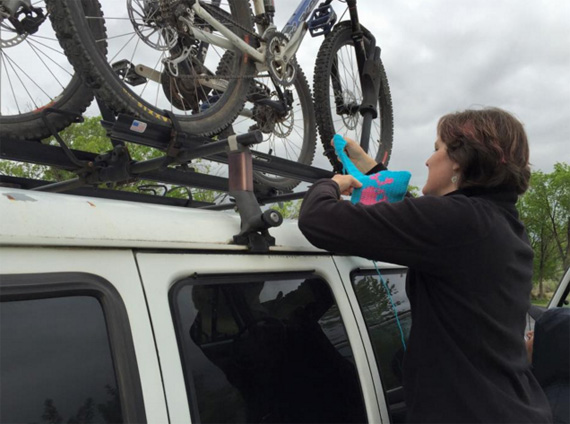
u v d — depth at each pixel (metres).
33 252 0.97
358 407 1.53
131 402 0.99
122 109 2.02
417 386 1.33
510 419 1.22
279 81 3.05
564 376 1.91
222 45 2.70
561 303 2.77
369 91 3.44
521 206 23.22
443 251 1.27
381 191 1.66
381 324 1.81
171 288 1.16
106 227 1.10
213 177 2.57
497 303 1.28
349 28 3.61
